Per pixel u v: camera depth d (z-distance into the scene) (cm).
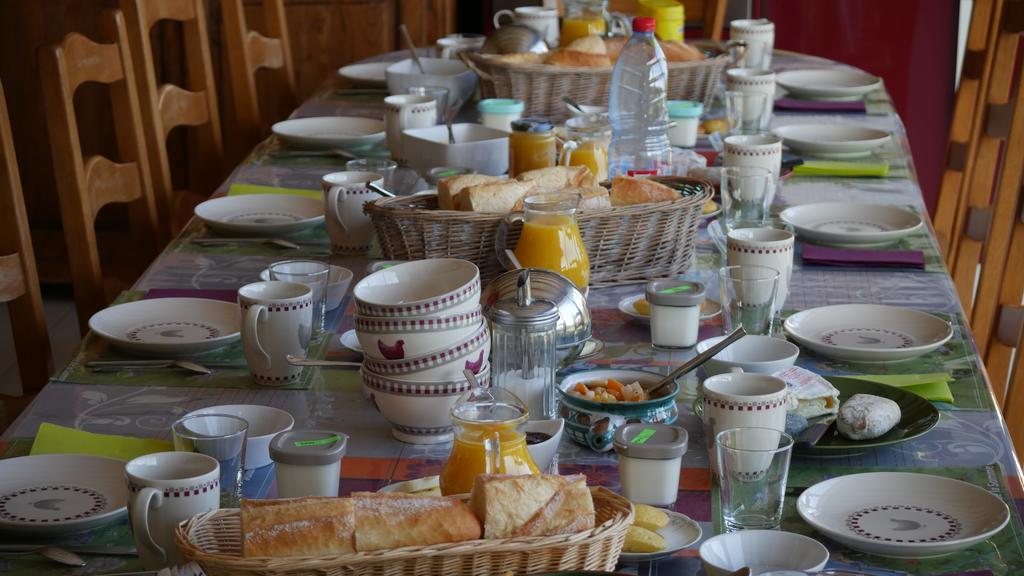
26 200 372
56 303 373
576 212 160
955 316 158
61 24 354
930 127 417
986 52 291
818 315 156
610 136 202
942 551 99
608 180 178
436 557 87
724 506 105
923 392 132
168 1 248
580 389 124
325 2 384
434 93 246
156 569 98
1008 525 104
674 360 143
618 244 166
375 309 119
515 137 191
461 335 121
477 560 88
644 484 107
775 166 207
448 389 120
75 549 102
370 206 162
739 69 271
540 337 123
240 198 203
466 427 103
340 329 154
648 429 111
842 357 143
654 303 145
